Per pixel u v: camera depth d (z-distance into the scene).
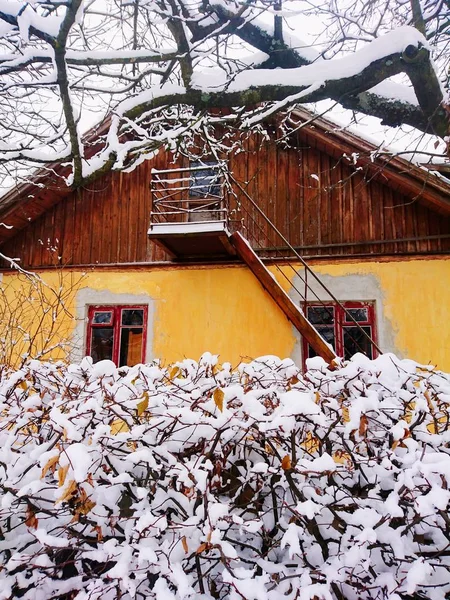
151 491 2.24
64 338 7.61
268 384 2.71
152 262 8.11
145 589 2.09
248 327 7.65
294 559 2.21
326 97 4.07
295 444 2.38
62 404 2.45
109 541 2.05
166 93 4.05
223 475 2.40
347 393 2.56
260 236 7.96
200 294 7.88
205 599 2.03
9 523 2.37
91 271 8.21
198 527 2.07
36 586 2.16
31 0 3.12
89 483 2.06
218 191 8.30
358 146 7.31
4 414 2.63
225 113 8.23
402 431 2.18
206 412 2.32
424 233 7.48
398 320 7.30
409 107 4.38
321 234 7.79
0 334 6.77
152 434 2.33
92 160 4.10
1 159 3.79
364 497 2.35
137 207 8.38
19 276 8.30
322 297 7.58
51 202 8.46
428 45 3.86
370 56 3.92
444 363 7.07
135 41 4.68
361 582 2.09
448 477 1.95
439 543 2.23
